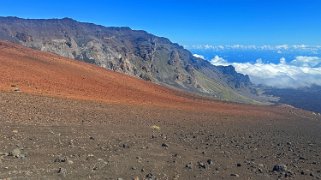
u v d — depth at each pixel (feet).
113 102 120.06
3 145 55.42
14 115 76.69
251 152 72.69
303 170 61.46
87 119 84.53
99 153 57.26
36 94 106.52
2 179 41.86
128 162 54.19
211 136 86.63
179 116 114.62
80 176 45.88
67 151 56.44
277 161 66.85
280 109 199.41
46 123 73.97
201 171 54.13
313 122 160.04
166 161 57.26
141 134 76.89
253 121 131.34
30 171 45.57
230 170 56.34
